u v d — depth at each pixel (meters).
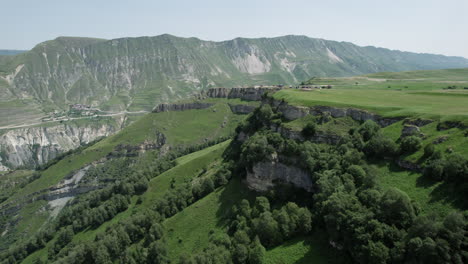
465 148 70.25
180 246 111.19
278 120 132.12
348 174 83.06
